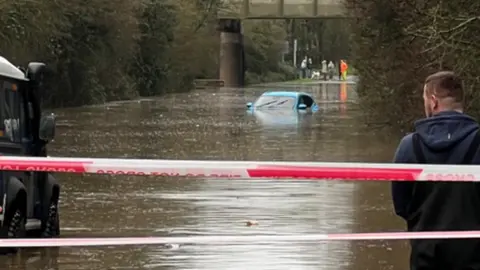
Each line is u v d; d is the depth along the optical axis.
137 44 132.38
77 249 20.72
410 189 10.14
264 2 127.19
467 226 9.81
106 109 99.69
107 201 29.12
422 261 9.97
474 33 33.03
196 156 43.75
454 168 9.81
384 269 18.64
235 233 22.75
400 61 52.28
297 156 44.16
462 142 9.91
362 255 20.12
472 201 9.87
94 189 32.31
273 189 32.19
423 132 10.10
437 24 33.50
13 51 79.12
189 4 158.50
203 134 60.12
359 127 64.88
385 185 33.66
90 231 23.17
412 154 10.09
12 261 19.30
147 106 107.12
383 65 54.34
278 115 83.56
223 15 150.88
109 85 120.25
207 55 166.25
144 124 71.81
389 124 56.84
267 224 24.36
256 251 20.34
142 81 138.25
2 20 76.44
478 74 33.12
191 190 31.98
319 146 50.22
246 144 51.59
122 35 117.88
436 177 9.88
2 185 18.19
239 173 10.91
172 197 30.05
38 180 21.48
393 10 50.88
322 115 82.69
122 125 70.50
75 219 25.28
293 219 25.31
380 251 20.64
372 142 52.84
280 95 91.56
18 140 20.36
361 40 61.06
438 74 10.30
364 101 63.19
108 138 56.31
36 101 21.27
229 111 92.31
